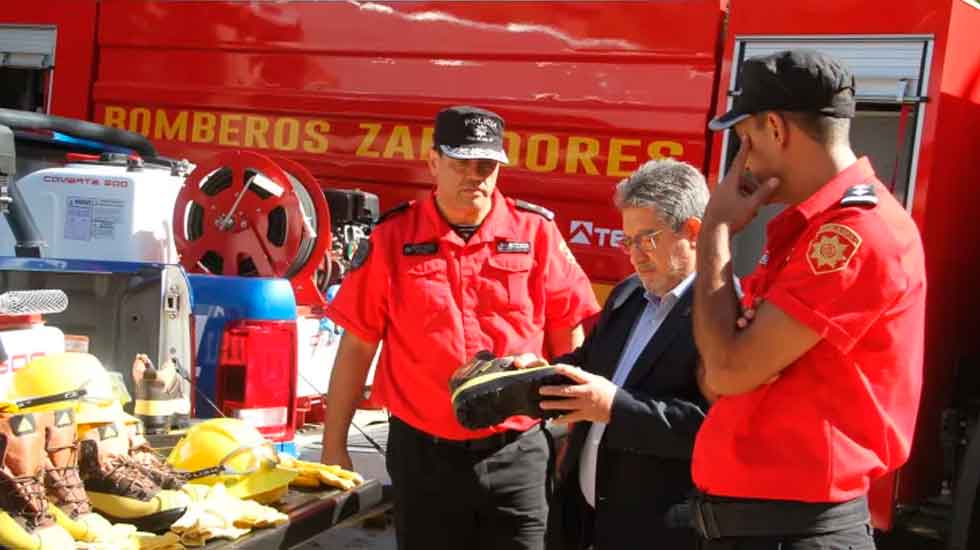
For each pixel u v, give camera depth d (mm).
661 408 2822
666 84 5953
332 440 3635
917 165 5191
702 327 2287
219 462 3252
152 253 5004
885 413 2234
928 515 5703
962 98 5379
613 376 3119
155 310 4004
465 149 3273
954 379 5680
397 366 3371
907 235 2215
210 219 5273
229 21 7266
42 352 3250
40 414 2697
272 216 5230
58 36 7805
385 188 6789
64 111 7797
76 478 2834
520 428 3328
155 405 3812
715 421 2385
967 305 5773
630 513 2922
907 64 5227
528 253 3414
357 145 6867
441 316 3299
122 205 4906
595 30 6137
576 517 3172
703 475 2404
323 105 6938
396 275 3371
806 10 5477
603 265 6125
